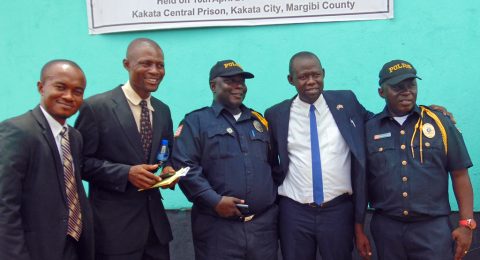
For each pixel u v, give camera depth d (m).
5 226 2.56
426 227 3.14
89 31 4.36
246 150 3.29
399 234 3.20
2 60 4.44
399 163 3.20
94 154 3.17
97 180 3.14
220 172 3.25
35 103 4.44
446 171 3.23
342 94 3.50
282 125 3.43
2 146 2.63
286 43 4.18
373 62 4.10
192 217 3.43
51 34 4.40
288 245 3.38
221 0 4.21
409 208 3.14
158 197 3.29
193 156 3.29
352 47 4.11
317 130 3.36
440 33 4.02
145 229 3.19
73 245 2.88
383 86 3.26
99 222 3.14
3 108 4.45
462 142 3.22
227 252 3.22
